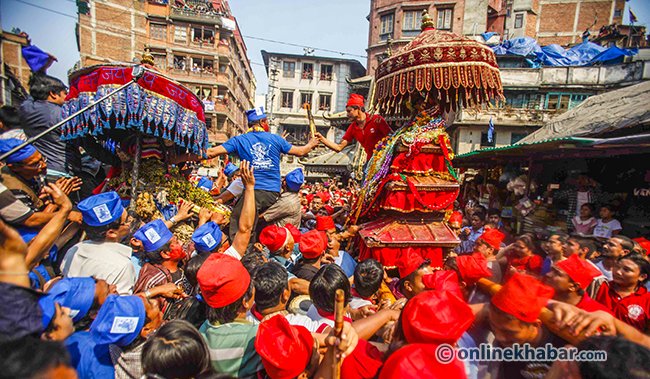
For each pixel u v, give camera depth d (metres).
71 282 2.05
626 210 7.07
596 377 1.46
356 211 4.99
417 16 26.34
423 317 1.57
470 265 2.35
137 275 3.12
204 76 29.47
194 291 2.70
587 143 5.29
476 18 25.25
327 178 28.55
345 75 37.50
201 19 28.73
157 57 28.27
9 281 1.66
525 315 1.74
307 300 2.87
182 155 4.39
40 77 3.21
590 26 24.95
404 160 4.29
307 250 3.27
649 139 4.57
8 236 1.68
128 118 3.50
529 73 19.94
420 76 4.14
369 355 1.79
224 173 7.27
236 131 37.03
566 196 7.14
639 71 17.78
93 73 3.47
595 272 2.17
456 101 4.41
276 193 4.40
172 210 4.25
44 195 2.72
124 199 4.05
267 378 1.96
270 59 37.19
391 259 4.06
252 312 2.52
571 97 19.53
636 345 1.49
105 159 4.46
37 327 1.49
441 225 4.33
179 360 1.62
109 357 1.91
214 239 3.24
